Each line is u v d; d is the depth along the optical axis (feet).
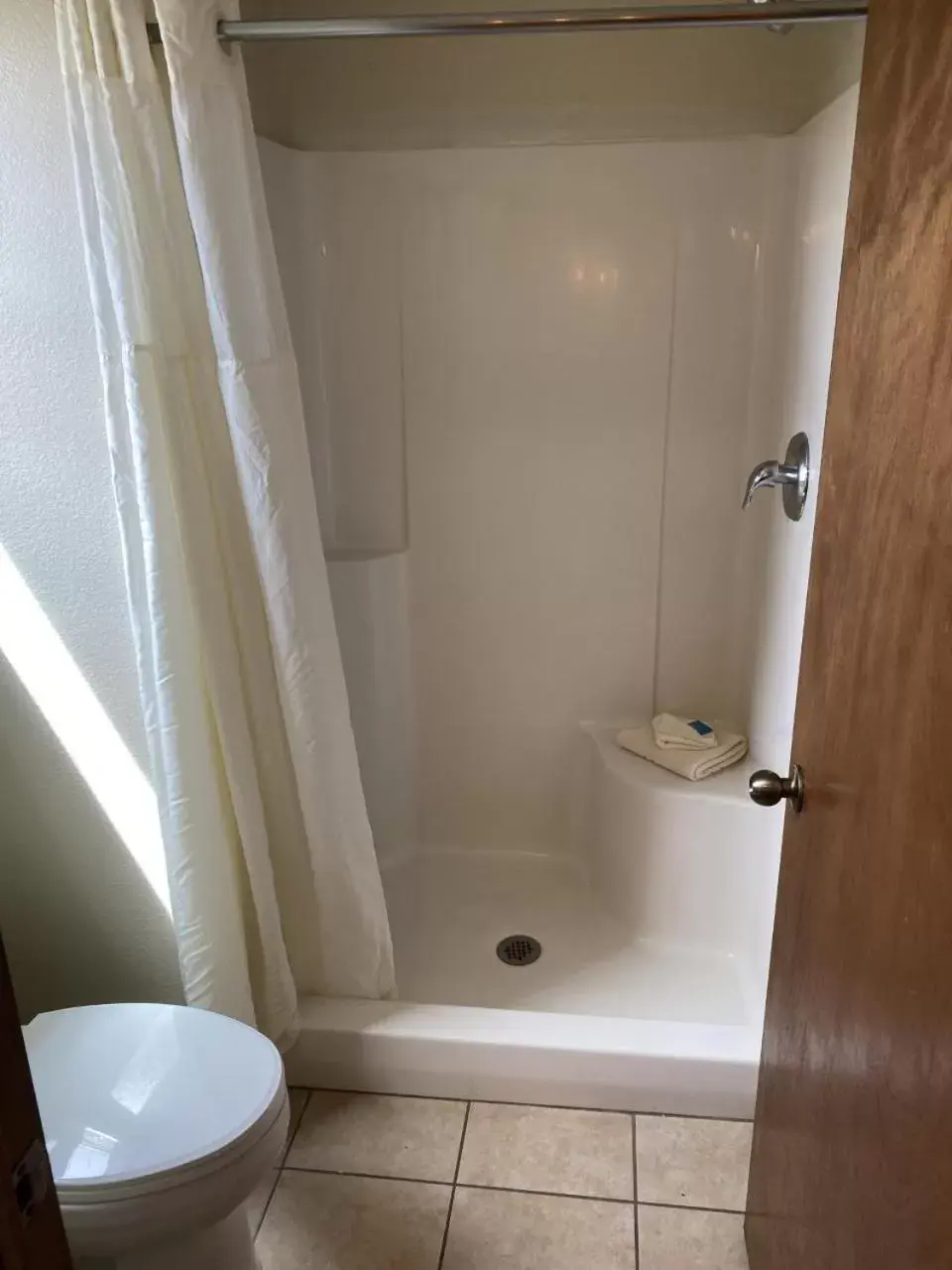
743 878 6.84
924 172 2.59
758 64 6.53
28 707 5.38
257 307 4.67
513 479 7.45
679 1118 5.74
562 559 7.57
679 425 7.18
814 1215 3.53
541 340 7.14
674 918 7.13
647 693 7.80
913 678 2.61
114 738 5.37
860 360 3.21
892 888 2.74
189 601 4.97
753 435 7.06
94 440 4.88
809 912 3.71
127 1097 4.23
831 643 3.50
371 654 7.58
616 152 6.73
